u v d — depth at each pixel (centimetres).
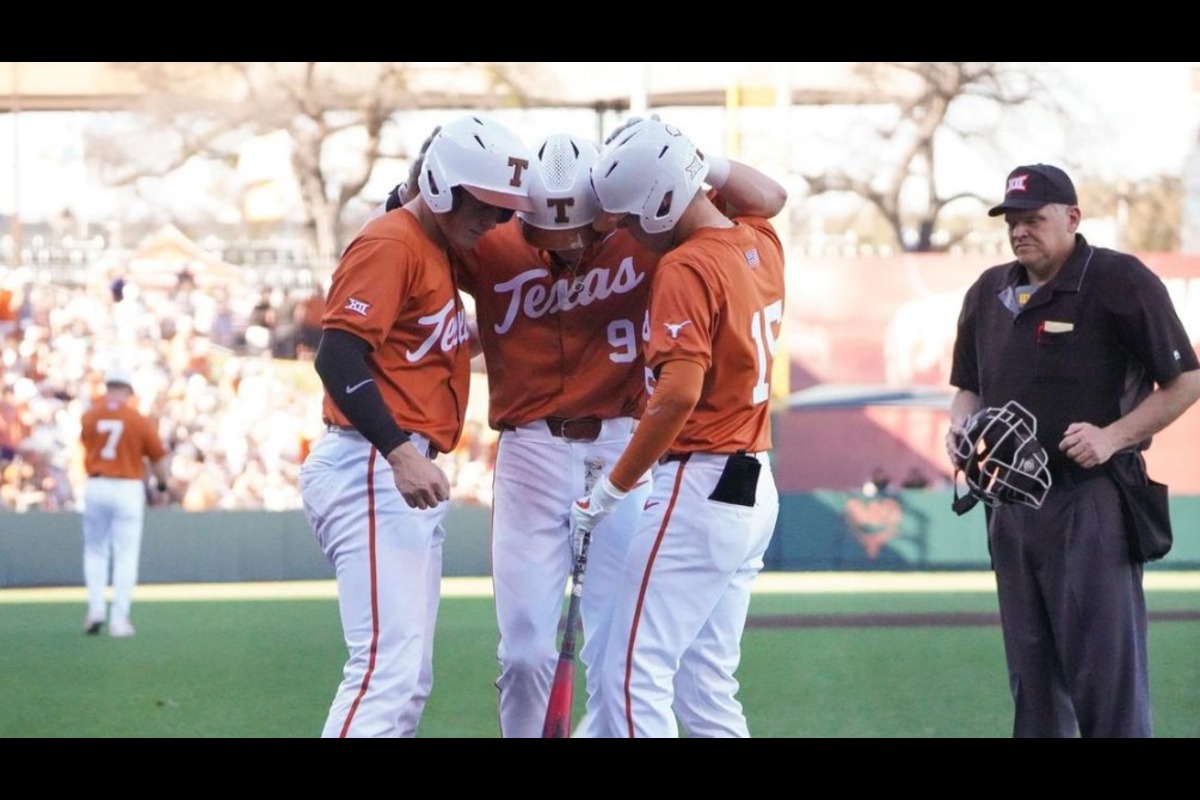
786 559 5269
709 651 1551
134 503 3472
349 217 6719
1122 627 1642
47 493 5809
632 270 1617
